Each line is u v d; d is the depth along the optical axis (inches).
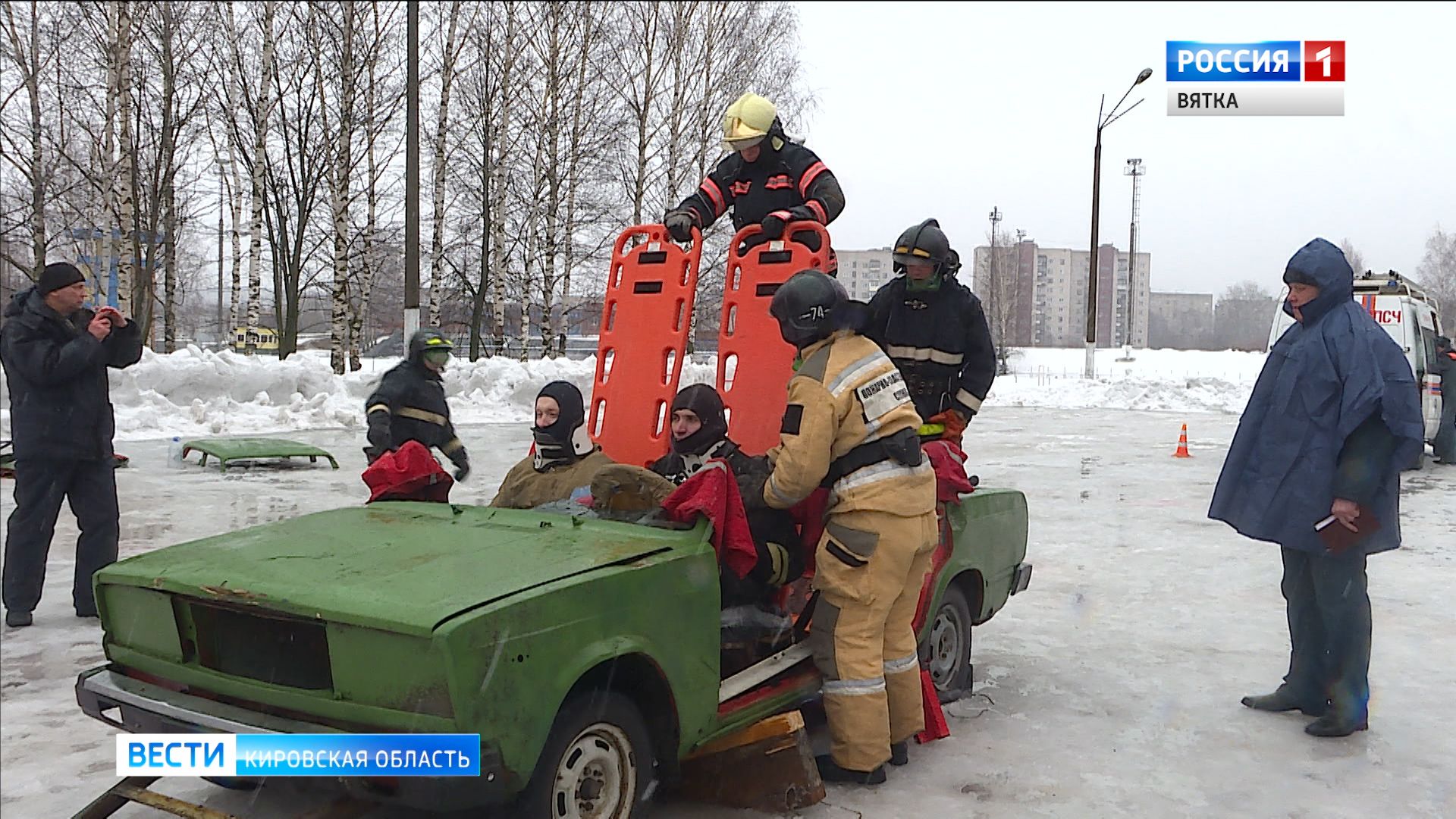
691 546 138.6
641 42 1130.0
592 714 123.8
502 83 1082.1
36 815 149.0
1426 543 370.3
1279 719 197.2
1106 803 158.9
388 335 2069.4
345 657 113.0
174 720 122.7
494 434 672.4
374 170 1117.7
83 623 248.2
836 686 157.8
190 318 2341.3
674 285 206.2
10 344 236.4
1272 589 298.2
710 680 139.2
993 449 669.3
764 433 193.2
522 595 114.9
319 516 156.1
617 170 1161.4
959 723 193.5
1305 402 186.5
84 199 1154.7
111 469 251.9
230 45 1053.8
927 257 190.4
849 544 153.2
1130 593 293.7
